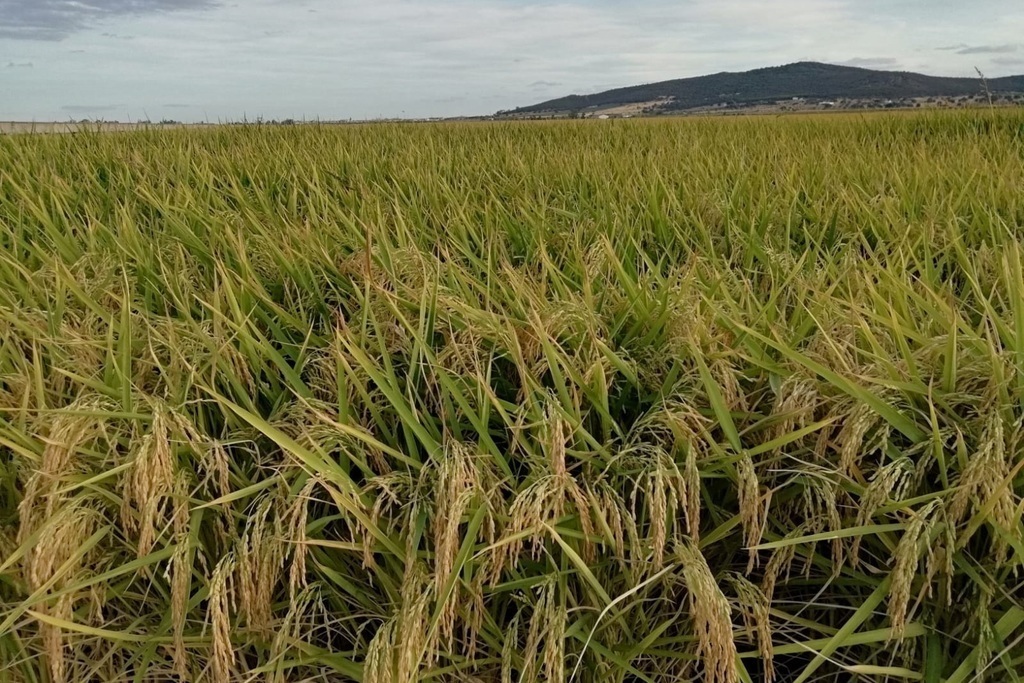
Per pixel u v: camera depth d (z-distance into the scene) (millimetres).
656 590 2232
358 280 3436
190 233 3959
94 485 2209
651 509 1929
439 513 1959
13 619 1921
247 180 7082
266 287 3631
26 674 2301
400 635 1937
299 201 6004
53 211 5051
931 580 2043
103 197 5926
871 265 3205
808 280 3035
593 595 2104
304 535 1993
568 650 2143
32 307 3115
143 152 9438
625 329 2844
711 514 2225
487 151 8961
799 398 2182
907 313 2557
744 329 2248
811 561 2119
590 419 2479
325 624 2174
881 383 2082
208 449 2279
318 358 2660
